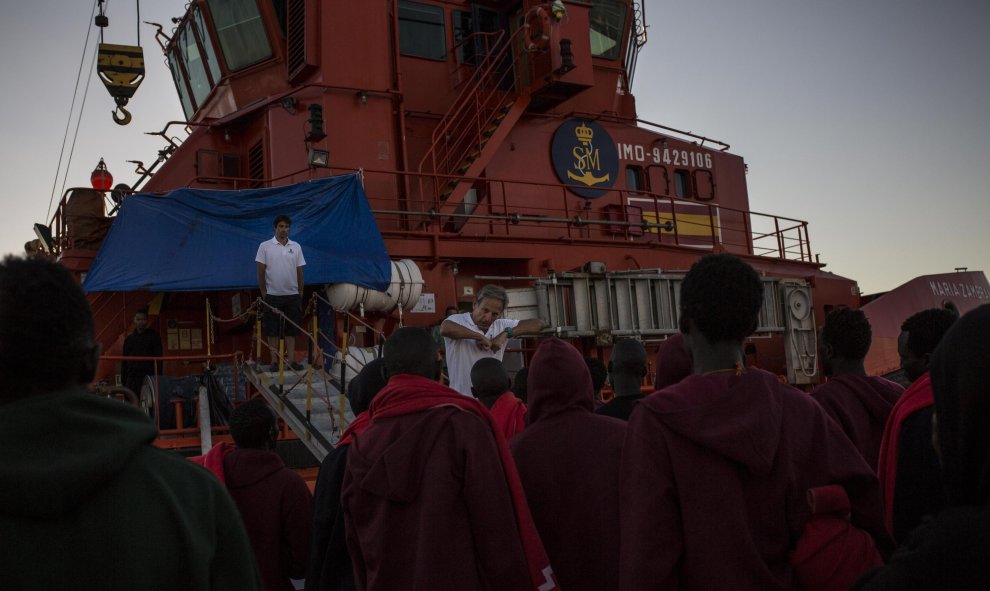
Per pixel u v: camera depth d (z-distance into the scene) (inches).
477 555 122.6
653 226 584.4
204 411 333.4
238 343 490.3
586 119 614.9
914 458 118.0
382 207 507.5
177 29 618.2
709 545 96.2
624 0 669.3
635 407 107.3
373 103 518.9
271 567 172.4
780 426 100.7
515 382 226.5
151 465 68.9
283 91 540.7
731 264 109.8
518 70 580.1
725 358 109.5
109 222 453.4
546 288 459.8
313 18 513.3
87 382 72.6
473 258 510.3
